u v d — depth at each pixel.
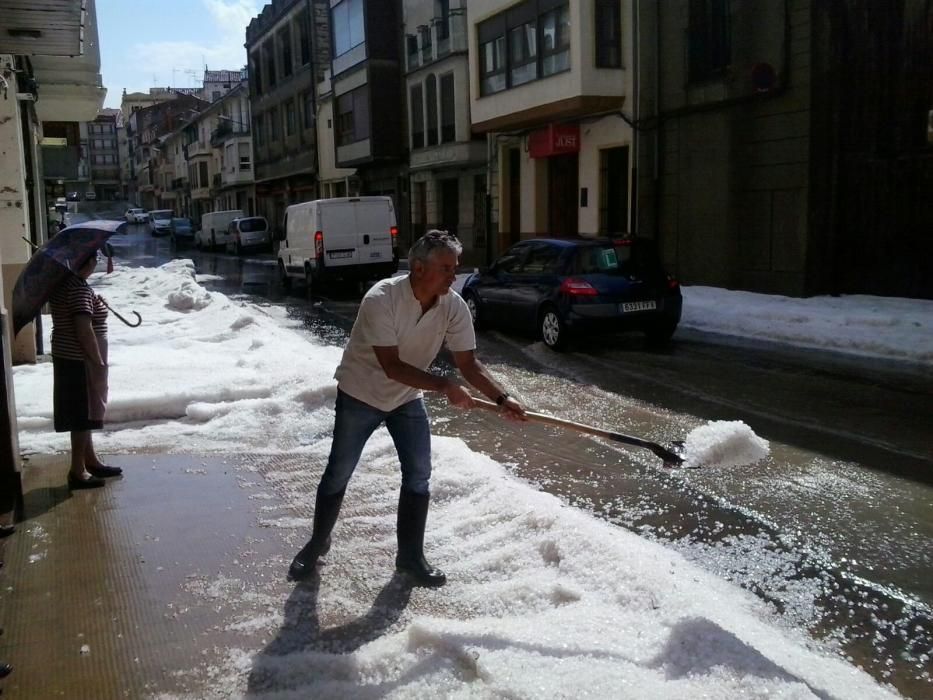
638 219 19.12
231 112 60.31
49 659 3.45
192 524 4.92
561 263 11.66
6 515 5.09
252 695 3.15
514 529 4.52
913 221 14.30
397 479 5.59
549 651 3.21
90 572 4.28
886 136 14.56
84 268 5.48
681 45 17.56
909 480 5.80
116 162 137.12
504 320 12.88
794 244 15.42
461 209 29.16
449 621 3.49
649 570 3.76
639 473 6.02
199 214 76.56
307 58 40.97
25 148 13.88
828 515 5.13
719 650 3.13
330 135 39.41
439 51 27.88
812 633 3.66
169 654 3.47
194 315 14.21
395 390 3.93
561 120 21.39
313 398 7.57
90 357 5.45
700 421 7.54
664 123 18.33
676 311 11.82
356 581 4.12
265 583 4.12
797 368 10.16
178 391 7.54
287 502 5.29
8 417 5.22
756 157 16.11
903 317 12.41
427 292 3.76
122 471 5.92
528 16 20.91
